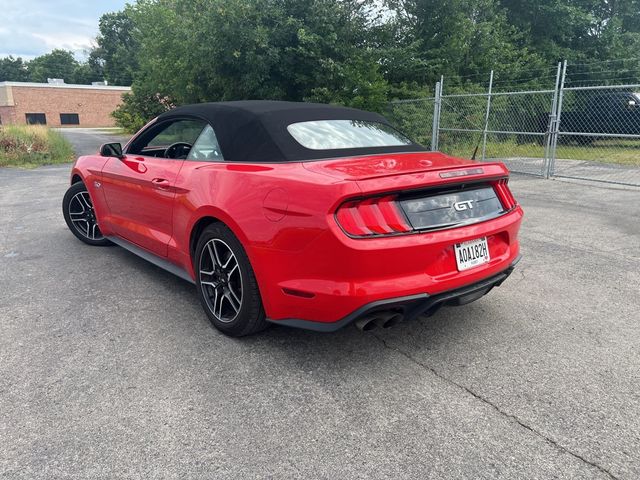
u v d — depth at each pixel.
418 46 16.47
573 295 3.83
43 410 2.37
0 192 9.30
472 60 18.72
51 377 2.66
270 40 13.80
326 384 2.60
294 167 2.79
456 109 13.94
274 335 3.17
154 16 19.86
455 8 16.95
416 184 2.56
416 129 14.09
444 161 3.07
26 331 3.21
